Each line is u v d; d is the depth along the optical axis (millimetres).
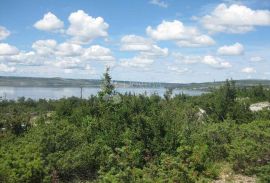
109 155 11531
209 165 11930
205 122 18484
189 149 11891
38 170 10164
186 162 11617
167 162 11039
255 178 11406
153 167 11008
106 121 14234
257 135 13484
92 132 13805
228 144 13500
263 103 40812
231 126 15797
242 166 12125
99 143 12758
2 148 11672
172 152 12227
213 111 19984
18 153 10898
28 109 40875
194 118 19062
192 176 10773
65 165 10875
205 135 14445
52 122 13891
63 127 13422
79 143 12523
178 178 10500
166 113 14172
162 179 10375
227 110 19625
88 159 11531
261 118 19391
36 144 11664
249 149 12062
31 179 10039
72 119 17672
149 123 12961
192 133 14836
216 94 21016
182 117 17578
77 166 11258
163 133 12781
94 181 10930
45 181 10141
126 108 14688
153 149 12312
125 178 10094
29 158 10672
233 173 11930
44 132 12477
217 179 11422
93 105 18031
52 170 10656
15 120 15727
